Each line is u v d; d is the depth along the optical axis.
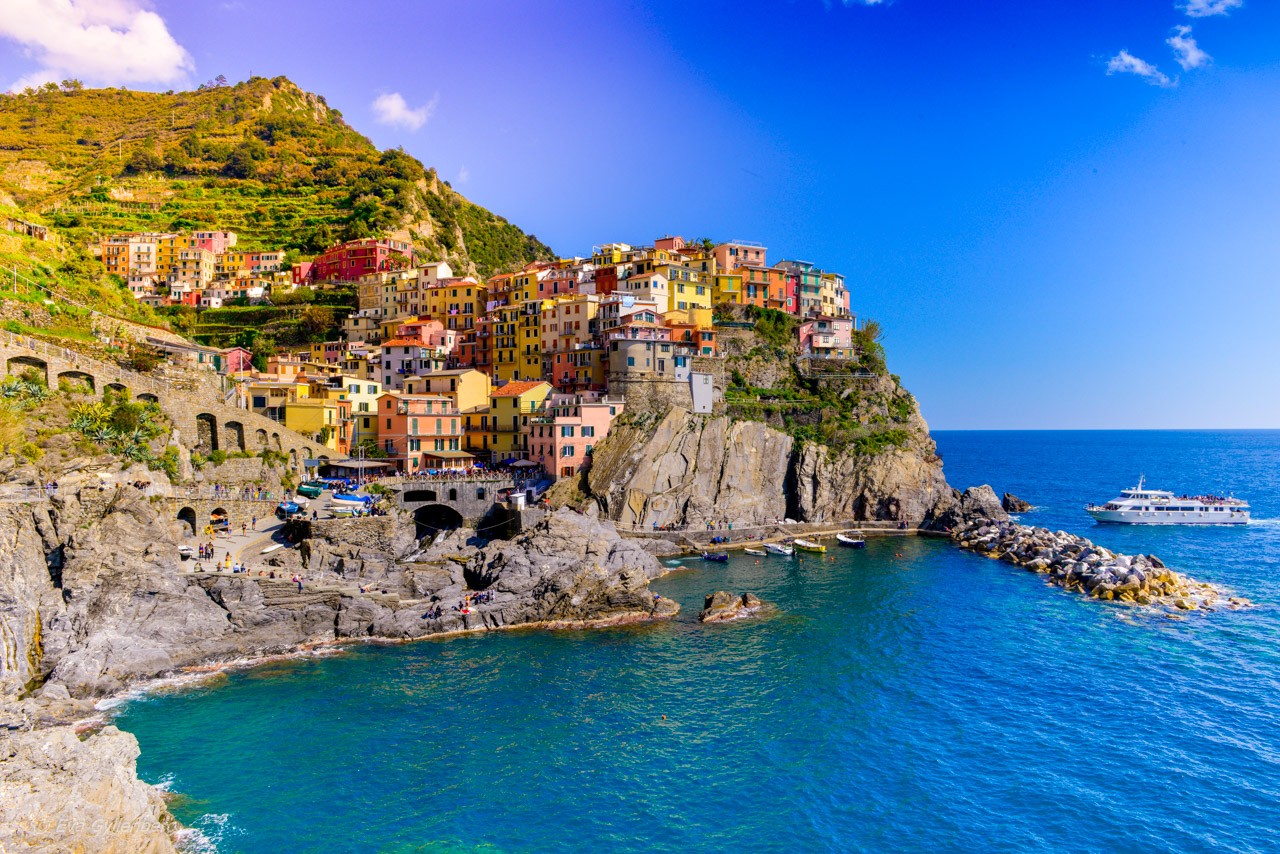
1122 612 93.00
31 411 83.19
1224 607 94.88
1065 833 49.16
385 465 114.94
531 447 132.62
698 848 47.38
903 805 52.03
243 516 96.75
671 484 130.75
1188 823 50.09
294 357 159.50
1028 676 73.12
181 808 50.53
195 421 103.94
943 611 93.44
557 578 88.12
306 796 52.16
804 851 47.22
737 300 170.62
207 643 74.19
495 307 170.25
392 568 89.06
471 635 83.06
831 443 149.62
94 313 111.44
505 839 48.06
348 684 69.88
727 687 70.38
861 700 67.88
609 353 140.62
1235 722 63.62
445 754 57.97
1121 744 60.12
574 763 57.00
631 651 79.00
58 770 41.56
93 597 71.19
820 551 127.25
